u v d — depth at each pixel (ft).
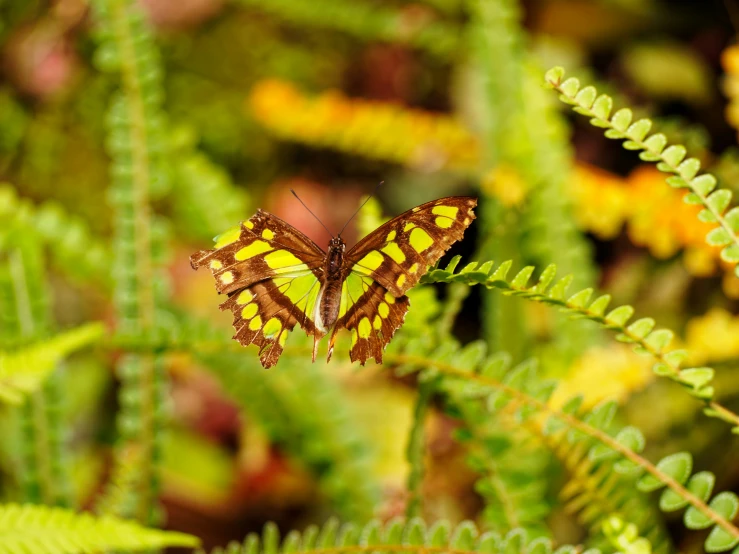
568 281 2.90
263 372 3.32
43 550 2.95
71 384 3.84
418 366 3.04
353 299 3.04
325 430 3.30
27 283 3.25
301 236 3.08
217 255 3.05
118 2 3.32
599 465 3.06
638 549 2.98
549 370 3.34
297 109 3.79
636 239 3.43
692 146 3.49
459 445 3.50
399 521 2.98
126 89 3.30
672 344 3.31
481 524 3.42
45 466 3.18
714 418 3.43
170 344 3.14
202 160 3.55
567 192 3.43
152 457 3.19
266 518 3.75
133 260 3.26
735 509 2.90
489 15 3.57
